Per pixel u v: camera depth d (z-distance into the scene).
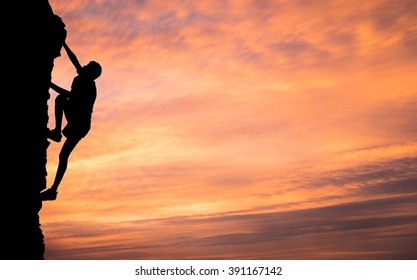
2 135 9.15
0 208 9.11
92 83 11.35
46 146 10.71
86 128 11.22
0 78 9.12
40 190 10.53
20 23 9.47
